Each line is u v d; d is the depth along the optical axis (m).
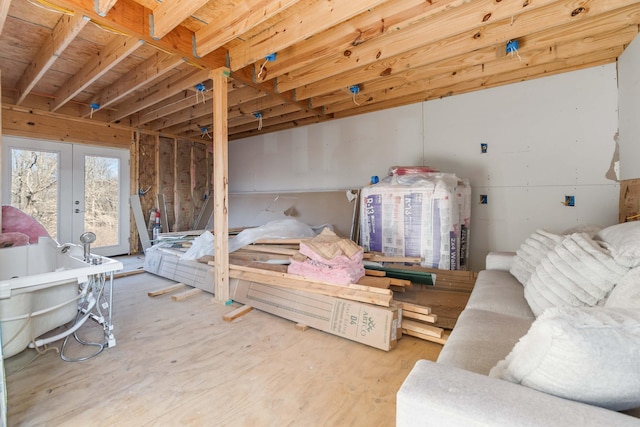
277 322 2.54
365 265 3.05
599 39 2.66
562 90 3.25
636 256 1.22
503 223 3.59
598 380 0.66
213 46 2.60
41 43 3.09
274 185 5.88
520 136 3.48
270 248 3.33
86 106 4.75
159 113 5.02
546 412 0.62
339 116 4.90
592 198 3.12
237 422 1.41
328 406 1.52
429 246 3.06
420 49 2.88
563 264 1.51
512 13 2.09
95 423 1.40
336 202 4.61
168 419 1.43
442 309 2.45
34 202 4.54
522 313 1.56
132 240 5.62
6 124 4.25
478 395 0.69
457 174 3.86
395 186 3.28
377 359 1.96
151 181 5.94
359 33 2.50
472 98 3.76
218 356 1.99
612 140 3.01
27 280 1.74
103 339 2.23
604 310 0.75
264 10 2.17
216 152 3.00
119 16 2.28
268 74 3.19
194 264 3.61
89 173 5.11
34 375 1.78
